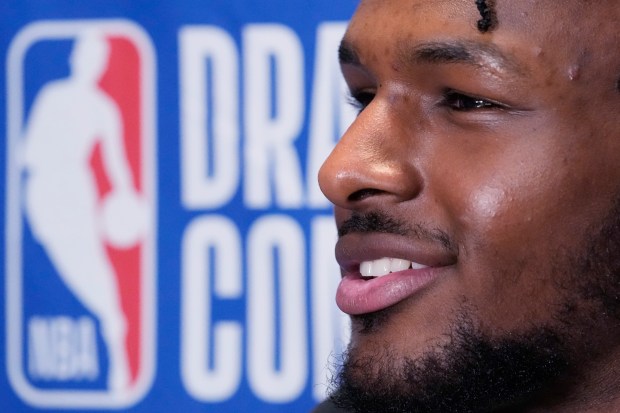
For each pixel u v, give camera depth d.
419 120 1.78
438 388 1.71
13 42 3.15
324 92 3.02
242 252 3.04
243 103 3.04
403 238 1.75
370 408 1.75
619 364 1.77
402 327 1.75
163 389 3.07
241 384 3.03
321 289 3.01
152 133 3.09
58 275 3.12
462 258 1.72
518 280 1.70
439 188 1.74
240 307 3.04
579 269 1.71
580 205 1.71
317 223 3.01
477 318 1.71
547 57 1.70
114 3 3.11
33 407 3.12
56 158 3.13
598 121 1.71
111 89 3.11
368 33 1.82
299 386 3.01
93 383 3.10
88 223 3.12
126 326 3.09
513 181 1.70
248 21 3.05
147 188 3.08
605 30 1.71
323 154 3.01
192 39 3.07
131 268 3.09
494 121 1.72
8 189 3.15
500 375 1.71
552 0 1.71
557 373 1.74
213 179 3.05
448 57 1.71
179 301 3.06
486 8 1.70
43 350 3.13
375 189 1.75
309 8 3.03
